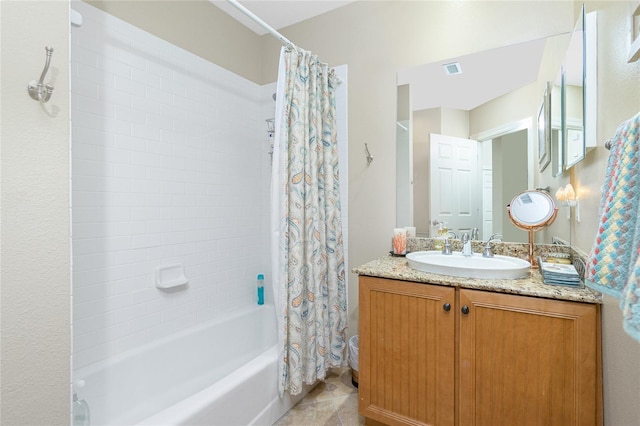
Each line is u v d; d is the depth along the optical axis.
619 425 0.89
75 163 1.49
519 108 1.73
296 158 1.73
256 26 2.51
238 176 2.44
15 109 0.74
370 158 2.16
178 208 1.98
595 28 1.12
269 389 1.59
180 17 2.01
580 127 1.21
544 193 1.66
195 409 1.20
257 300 2.59
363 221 2.20
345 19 2.24
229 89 2.36
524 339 1.18
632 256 0.55
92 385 1.48
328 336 1.94
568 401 1.10
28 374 0.75
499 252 1.77
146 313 1.79
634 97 0.77
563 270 1.27
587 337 1.08
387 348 1.47
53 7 0.81
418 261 1.52
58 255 0.81
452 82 1.91
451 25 1.91
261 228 2.66
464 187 1.89
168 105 1.93
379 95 2.13
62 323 0.82
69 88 0.85
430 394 1.36
